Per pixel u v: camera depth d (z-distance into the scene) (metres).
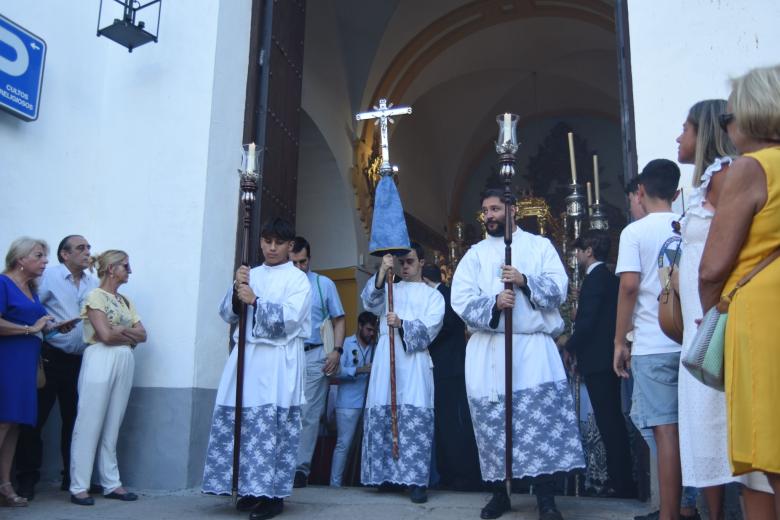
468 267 4.48
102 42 6.62
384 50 12.83
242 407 4.37
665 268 3.33
